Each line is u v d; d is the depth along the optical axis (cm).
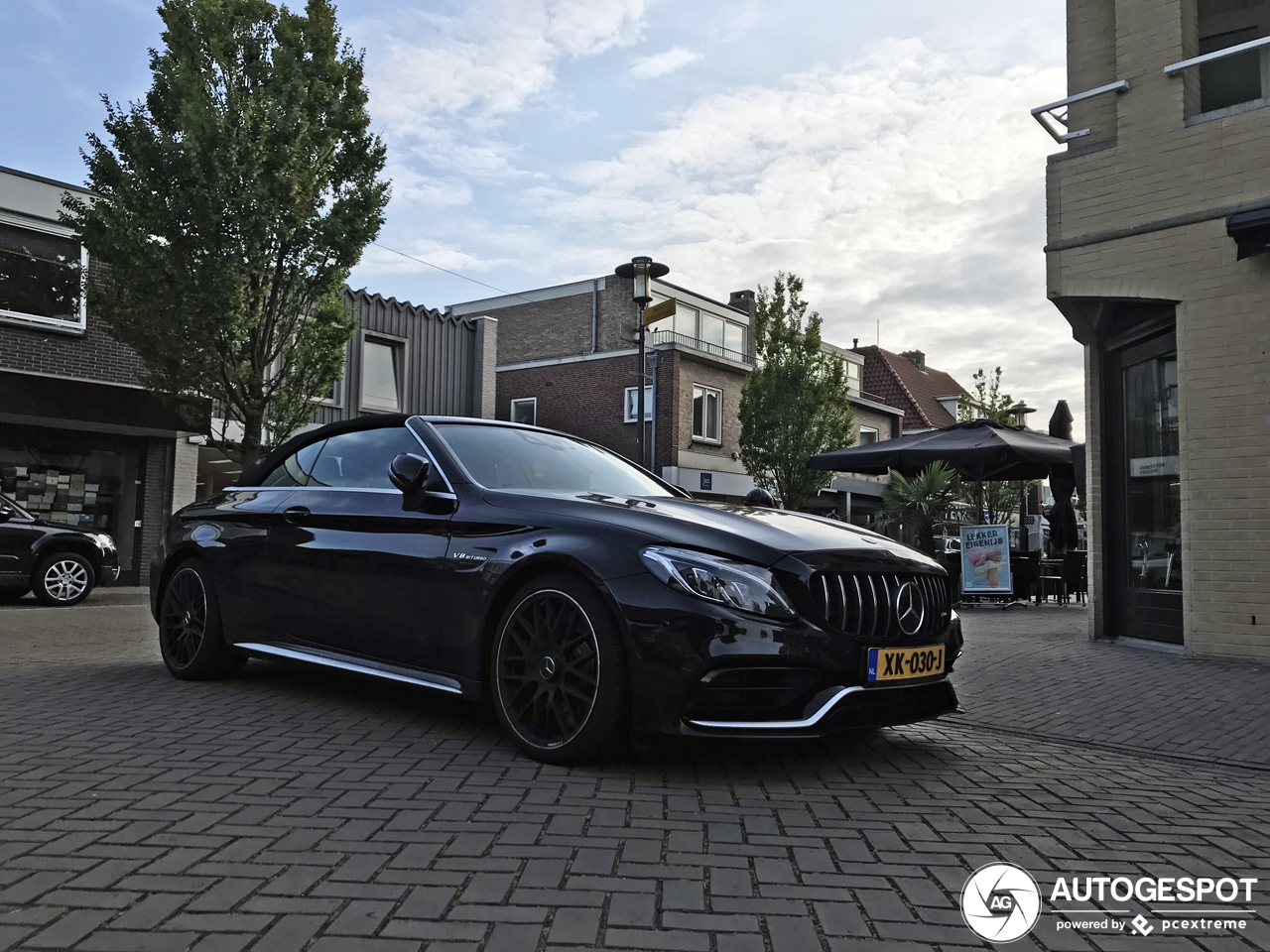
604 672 332
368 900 221
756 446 2003
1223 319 701
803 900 231
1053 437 1351
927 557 387
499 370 3048
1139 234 738
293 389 1182
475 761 351
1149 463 813
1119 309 820
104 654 642
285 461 509
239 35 1110
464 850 256
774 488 2022
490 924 210
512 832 272
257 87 1112
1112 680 610
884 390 4122
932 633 364
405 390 1983
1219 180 703
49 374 1362
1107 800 338
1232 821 317
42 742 369
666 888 235
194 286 1055
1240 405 693
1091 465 868
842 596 337
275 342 1191
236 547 490
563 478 443
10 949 192
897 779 353
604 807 298
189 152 1045
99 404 1391
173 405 1180
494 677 365
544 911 218
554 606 352
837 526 402
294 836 264
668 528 345
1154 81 736
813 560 335
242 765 339
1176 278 722
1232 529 696
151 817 278
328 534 442
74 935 199
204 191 1054
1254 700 544
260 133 1090
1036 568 1391
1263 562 683
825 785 338
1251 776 388
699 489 2708
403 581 403
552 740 350
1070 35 816
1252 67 790
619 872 244
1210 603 706
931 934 214
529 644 359
